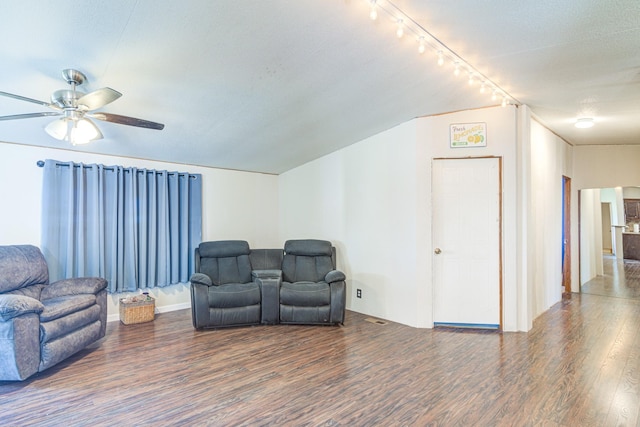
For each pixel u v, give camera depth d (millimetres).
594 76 3158
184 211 4980
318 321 4207
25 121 3381
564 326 4145
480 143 4008
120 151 4363
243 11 2162
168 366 3070
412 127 4191
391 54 2775
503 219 3990
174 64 2633
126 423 2217
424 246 4125
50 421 2242
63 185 4039
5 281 3145
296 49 2607
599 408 2352
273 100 3404
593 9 2162
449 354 3312
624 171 5918
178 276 4922
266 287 4258
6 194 3805
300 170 5824
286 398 2520
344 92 3359
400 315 4328
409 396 2537
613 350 3377
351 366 3059
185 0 2021
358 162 4855
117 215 4383
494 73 3115
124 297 4500
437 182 4113
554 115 4336
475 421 2215
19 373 2672
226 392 2605
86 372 2949
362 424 2195
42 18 2029
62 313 3066
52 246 3934
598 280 7020
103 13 2047
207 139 4258
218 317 4070
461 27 2391
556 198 5273
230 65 2730
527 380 2764
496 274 4016
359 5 2174
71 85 2635
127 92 2973
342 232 5094
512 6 2154
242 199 5770
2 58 2346
